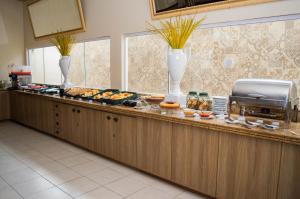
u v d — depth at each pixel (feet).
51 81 19.70
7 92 19.62
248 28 8.95
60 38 15.64
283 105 6.54
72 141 13.43
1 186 8.89
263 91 6.98
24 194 8.32
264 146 6.51
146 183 9.24
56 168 10.58
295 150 6.02
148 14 11.48
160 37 11.64
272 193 6.48
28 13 19.29
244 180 6.96
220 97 8.71
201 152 7.82
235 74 9.43
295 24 8.00
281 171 6.28
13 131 16.85
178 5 10.21
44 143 14.16
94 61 15.38
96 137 11.76
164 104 9.04
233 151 7.10
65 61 15.42
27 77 20.22
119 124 10.46
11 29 20.53
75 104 12.62
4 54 20.30
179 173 8.49
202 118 8.04
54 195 8.29
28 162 11.25
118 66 13.28
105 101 11.40
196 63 10.49
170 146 8.65
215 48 9.87
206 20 9.59
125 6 12.45
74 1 14.61
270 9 8.05
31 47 20.53
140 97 11.64
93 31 14.46
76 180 9.44
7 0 20.10
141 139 9.61
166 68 11.65
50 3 16.57
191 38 10.47
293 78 8.18
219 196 7.54
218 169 7.47
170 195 8.37
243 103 7.32
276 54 8.45
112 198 8.12
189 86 10.84
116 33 13.10
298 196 6.09
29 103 17.02
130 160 10.18
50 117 15.02
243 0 8.45
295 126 7.00
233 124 7.17
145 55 12.44
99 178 9.63
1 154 12.26
